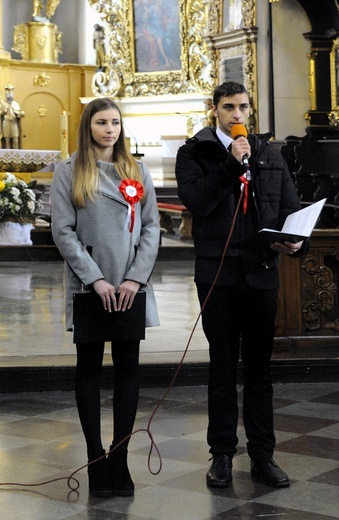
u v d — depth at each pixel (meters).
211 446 4.55
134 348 4.40
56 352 7.21
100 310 4.28
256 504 4.18
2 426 5.55
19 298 10.51
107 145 4.39
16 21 25.69
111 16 23.77
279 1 16.14
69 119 25.62
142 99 23.34
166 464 4.78
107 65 24.12
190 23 22.33
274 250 4.46
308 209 4.30
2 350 7.31
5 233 14.39
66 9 26.16
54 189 4.38
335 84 15.93
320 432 5.37
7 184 14.41
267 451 4.54
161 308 9.70
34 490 4.39
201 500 4.24
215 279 4.43
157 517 4.04
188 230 16.23
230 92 4.42
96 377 4.41
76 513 4.09
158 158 23.17
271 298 4.48
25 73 24.97
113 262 4.32
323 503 4.19
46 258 14.32
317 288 7.04
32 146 25.20
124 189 4.34
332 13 15.80
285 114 16.28
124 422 4.37
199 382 6.60
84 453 4.98
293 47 16.23
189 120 22.34
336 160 14.89
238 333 4.59
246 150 4.23
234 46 17.11
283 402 6.12
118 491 4.31
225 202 4.43
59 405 6.09
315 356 6.75
